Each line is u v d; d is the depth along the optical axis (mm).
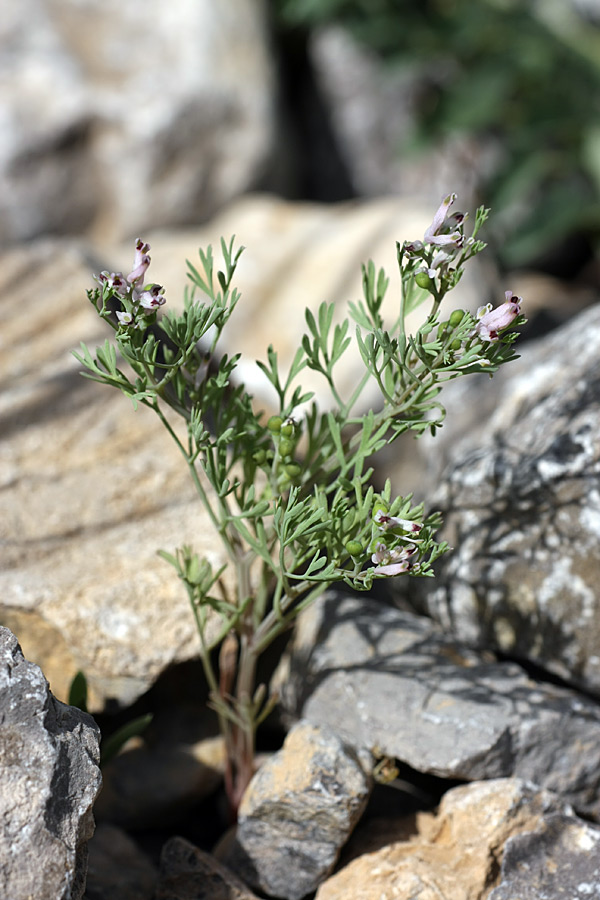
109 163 552
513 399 327
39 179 541
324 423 281
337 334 274
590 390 303
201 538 311
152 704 308
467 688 289
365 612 306
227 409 275
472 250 253
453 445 345
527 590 295
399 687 289
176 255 484
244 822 280
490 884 272
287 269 466
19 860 237
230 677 284
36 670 252
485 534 300
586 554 289
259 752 312
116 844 289
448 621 306
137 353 252
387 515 244
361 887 274
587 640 291
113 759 300
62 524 312
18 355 347
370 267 280
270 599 305
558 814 276
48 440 329
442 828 283
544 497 293
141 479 323
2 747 244
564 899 265
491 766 282
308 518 258
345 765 276
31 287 375
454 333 253
